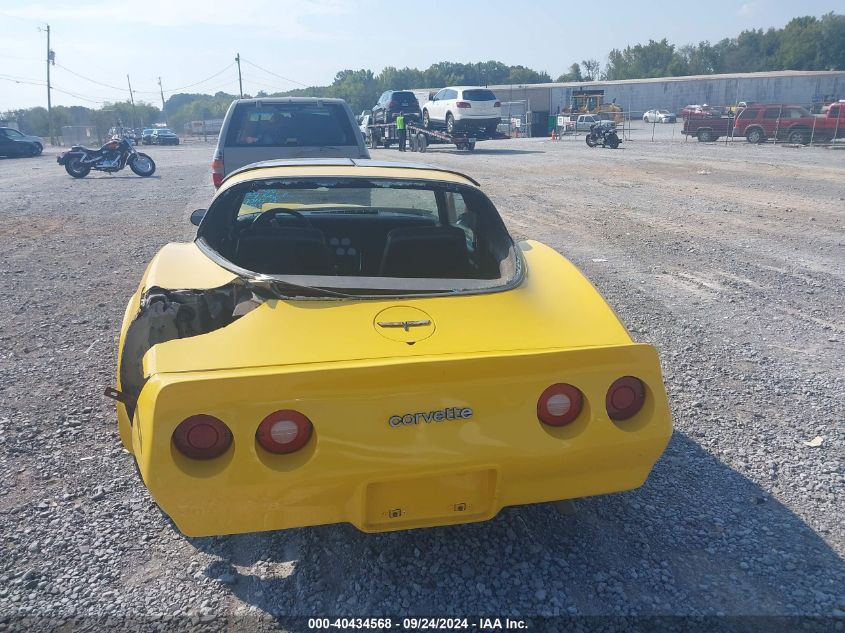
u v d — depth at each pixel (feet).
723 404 14.32
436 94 97.19
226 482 7.45
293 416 7.59
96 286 24.56
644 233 33.86
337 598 8.77
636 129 157.17
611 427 8.19
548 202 45.09
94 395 14.88
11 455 12.24
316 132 29.19
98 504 10.80
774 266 26.81
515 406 8.02
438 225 13.48
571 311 9.29
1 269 27.30
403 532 10.11
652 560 9.45
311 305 8.94
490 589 8.92
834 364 16.53
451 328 8.73
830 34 393.70
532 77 484.74
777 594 8.76
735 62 435.53
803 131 95.61
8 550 9.62
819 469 11.72
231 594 8.84
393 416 7.73
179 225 37.81
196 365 7.90
